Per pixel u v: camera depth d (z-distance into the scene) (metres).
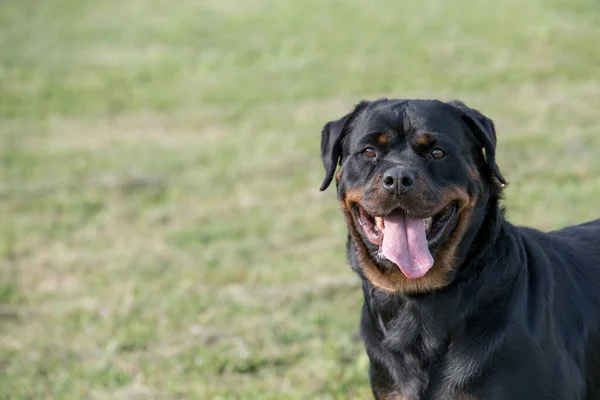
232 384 7.41
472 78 18.58
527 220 10.38
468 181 5.22
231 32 25.34
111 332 8.66
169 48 24.23
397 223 5.18
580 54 19.62
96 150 16.12
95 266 10.56
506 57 19.83
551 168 12.29
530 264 5.25
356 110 5.68
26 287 10.11
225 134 16.52
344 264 9.84
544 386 4.92
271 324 8.42
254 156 14.69
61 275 10.41
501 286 5.06
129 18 28.53
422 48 21.47
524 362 4.92
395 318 5.24
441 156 5.22
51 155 15.95
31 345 8.54
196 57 23.17
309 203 12.11
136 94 20.36
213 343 8.26
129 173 14.16
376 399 5.46
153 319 8.87
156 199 12.95
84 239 11.55
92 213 12.59
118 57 23.78
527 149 13.31
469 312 5.06
